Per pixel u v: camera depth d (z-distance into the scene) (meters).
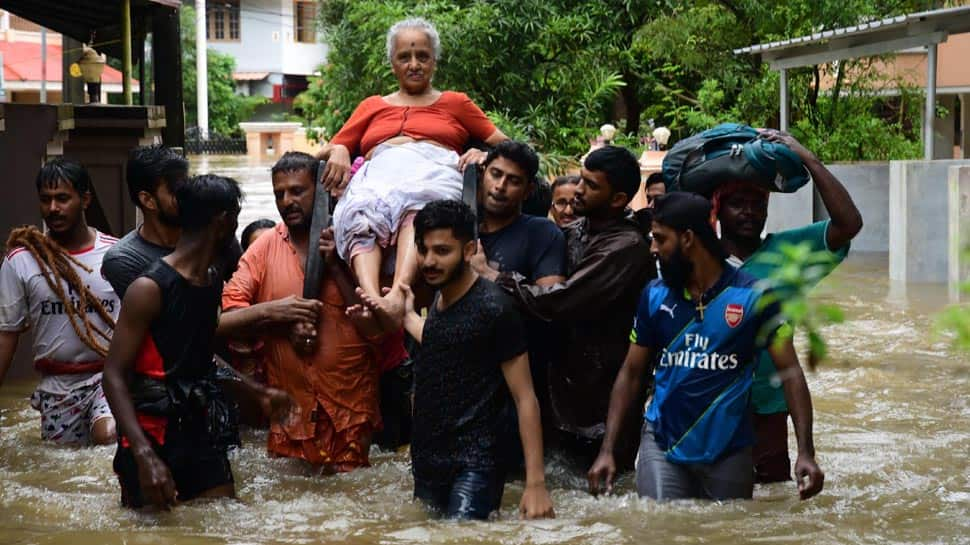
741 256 6.78
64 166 8.19
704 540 5.78
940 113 25.92
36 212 10.98
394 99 8.00
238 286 7.57
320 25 28.23
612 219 6.93
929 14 15.90
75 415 8.12
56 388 8.15
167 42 15.75
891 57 23.53
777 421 6.71
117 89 25.91
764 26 23.06
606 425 6.60
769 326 5.28
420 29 7.95
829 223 6.61
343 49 24.17
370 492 6.87
